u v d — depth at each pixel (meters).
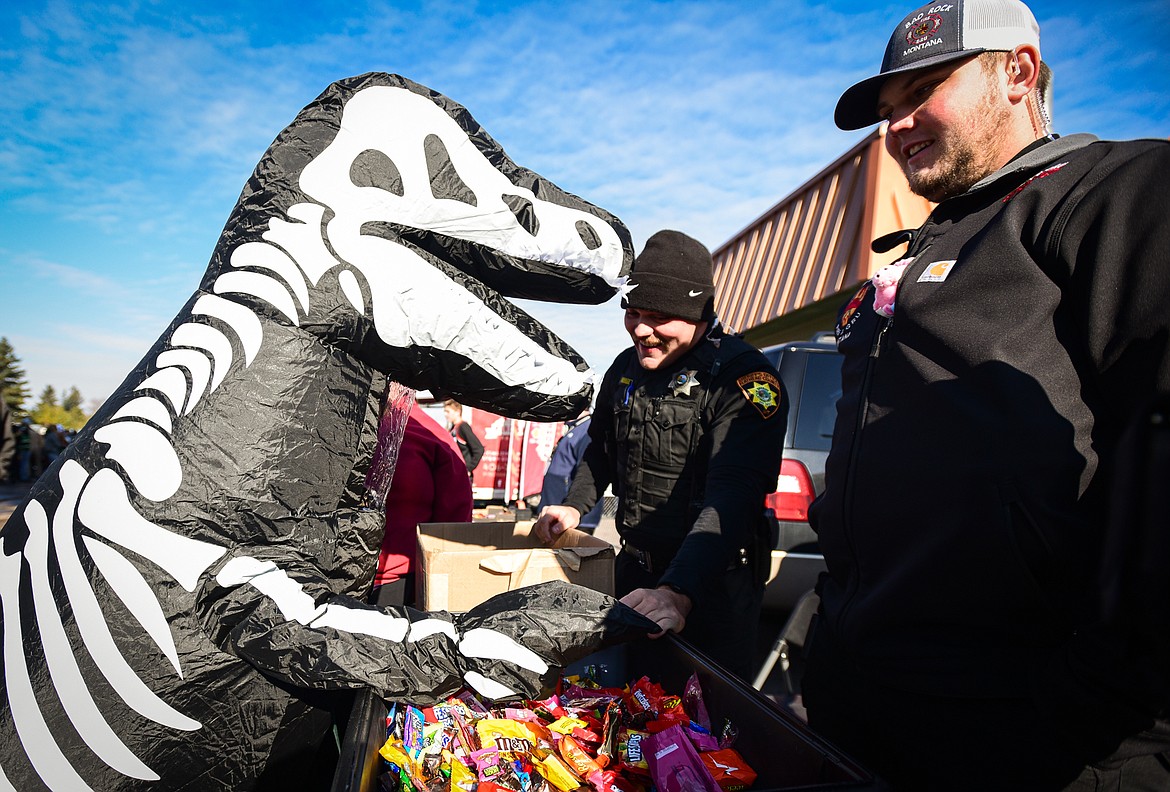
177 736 1.10
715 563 1.50
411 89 1.35
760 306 6.61
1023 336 1.01
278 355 1.20
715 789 0.95
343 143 1.28
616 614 1.27
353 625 1.16
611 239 1.44
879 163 4.70
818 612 1.47
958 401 1.07
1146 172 0.90
